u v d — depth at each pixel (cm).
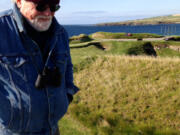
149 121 560
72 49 2970
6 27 138
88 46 3219
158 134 513
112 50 3388
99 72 894
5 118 151
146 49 3456
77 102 722
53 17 158
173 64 814
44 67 149
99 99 710
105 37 4750
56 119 175
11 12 144
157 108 596
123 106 644
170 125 529
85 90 782
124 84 752
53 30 156
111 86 758
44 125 166
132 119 583
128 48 3344
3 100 145
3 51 136
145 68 826
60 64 166
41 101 152
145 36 4706
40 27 140
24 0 134
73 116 645
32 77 147
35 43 143
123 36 4744
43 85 147
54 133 191
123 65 896
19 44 140
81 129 571
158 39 4131
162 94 648
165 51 3456
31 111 151
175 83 681
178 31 16300
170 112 567
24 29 137
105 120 599
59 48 165
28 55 143
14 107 147
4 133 157
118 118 595
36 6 130
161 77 745
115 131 551
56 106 165
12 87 144
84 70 943
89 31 18475
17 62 140
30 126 157
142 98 657
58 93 163
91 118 611
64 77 179
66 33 181
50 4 134
